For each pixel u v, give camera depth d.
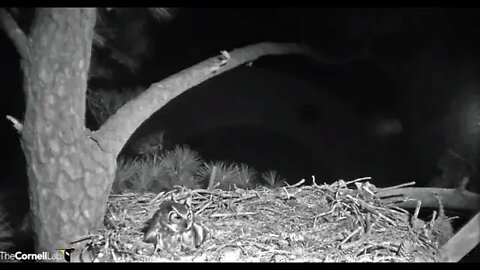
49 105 2.74
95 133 2.95
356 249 2.94
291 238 3.09
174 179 4.17
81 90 2.82
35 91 2.73
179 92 3.18
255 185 4.32
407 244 2.99
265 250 2.98
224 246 2.99
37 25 2.72
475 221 3.06
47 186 2.81
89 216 2.93
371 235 3.09
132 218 3.32
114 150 2.98
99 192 2.94
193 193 3.64
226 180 4.19
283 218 3.40
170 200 3.30
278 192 3.74
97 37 3.69
